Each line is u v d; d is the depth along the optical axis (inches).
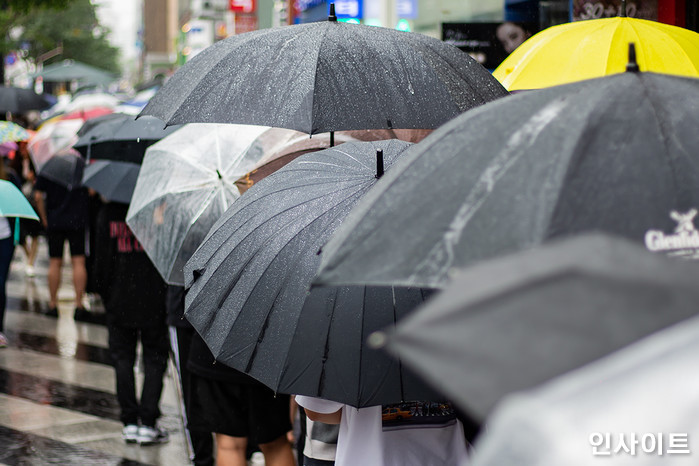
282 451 168.2
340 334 111.2
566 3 346.6
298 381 111.6
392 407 118.5
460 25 354.9
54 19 1857.8
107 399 299.4
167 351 253.6
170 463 238.4
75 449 249.1
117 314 245.6
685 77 82.5
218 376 160.9
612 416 35.4
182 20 2997.0
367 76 136.8
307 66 135.7
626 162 71.6
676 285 39.7
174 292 206.2
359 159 127.5
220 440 166.1
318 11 677.3
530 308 39.9
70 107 528.7
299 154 185.0
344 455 119.4
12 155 533.6
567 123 74.6
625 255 41.1
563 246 41.8
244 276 119.2
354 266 72.2
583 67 176.7
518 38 357.1
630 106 75.6
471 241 69.4
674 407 35.7
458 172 74.5
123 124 251.1
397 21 474.9
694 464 35.3
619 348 39.0
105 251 244.2
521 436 35.2
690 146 73.0
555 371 38.9
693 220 69.6
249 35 150.7
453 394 39.8
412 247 71.0
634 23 184.2
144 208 191.2
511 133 75.6
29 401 296.8
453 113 137.1
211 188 185.3
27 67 1830.7
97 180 244.5
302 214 119.9
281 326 114.2
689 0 309.1
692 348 36.7
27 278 549.0
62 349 370.3
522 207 69.9
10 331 402.6
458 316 40.7
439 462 119.3
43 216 421.4
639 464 35.2
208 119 135.3
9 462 238.5
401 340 41.3
